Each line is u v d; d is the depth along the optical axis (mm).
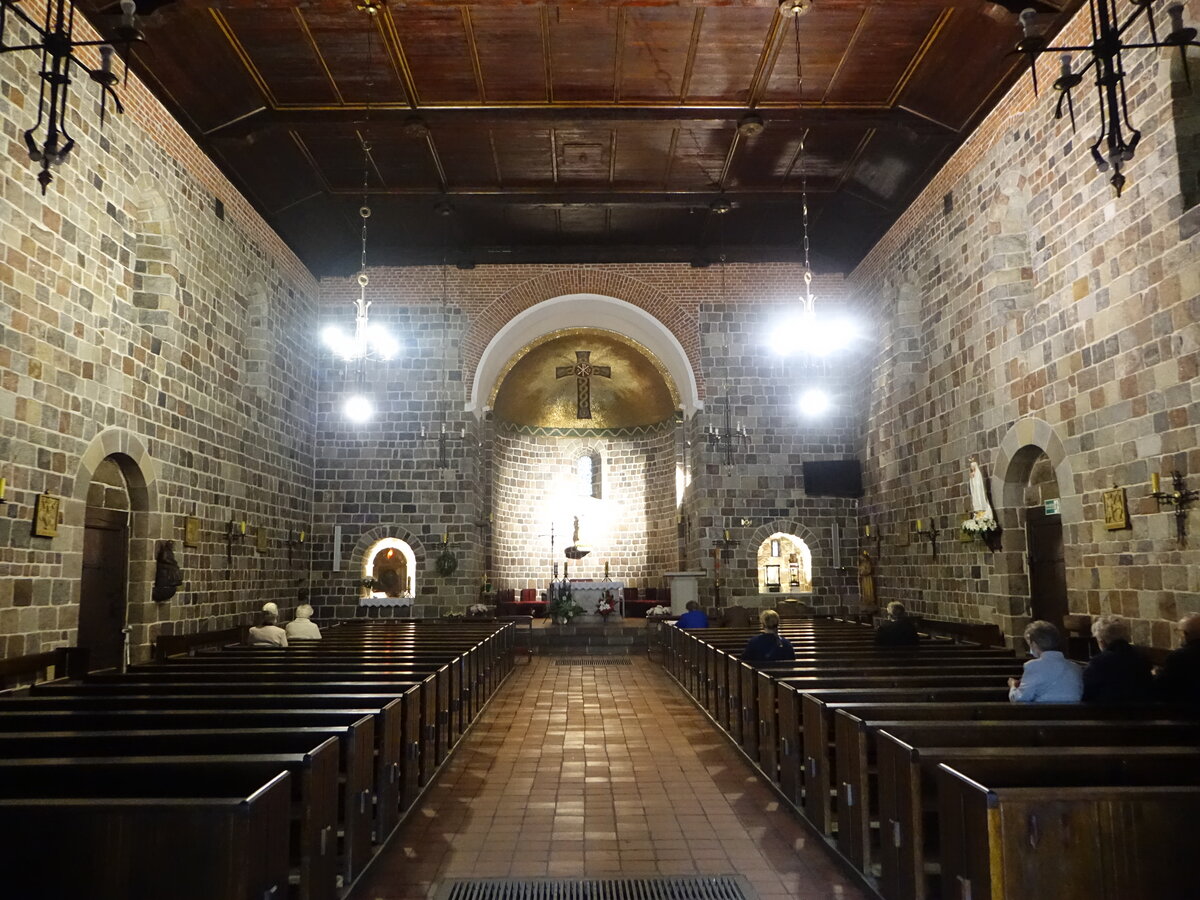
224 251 15195
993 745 5312
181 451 13492
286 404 18547
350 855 5410
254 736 5293
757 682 8656
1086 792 3715
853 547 20734
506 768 8891
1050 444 11766
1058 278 11539
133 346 12047
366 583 20203
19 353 9500
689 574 20344
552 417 26375
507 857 6285
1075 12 10812
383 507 20578
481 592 21672
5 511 9242
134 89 12031
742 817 7215
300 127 14586
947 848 4203
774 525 20750
